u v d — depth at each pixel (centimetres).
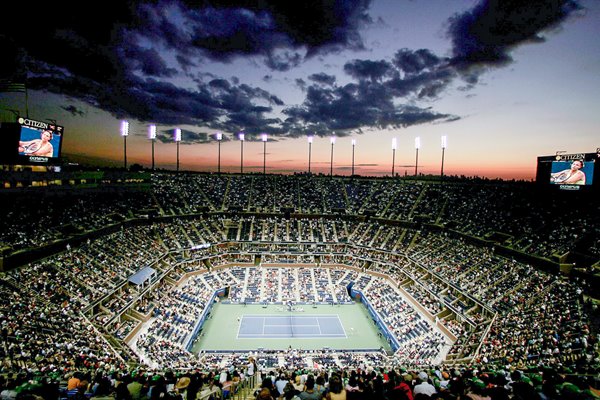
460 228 7725
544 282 5059
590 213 6009
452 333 5088
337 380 1117
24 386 1205
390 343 5662
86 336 3934
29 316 3906
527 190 7638
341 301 7369
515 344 3775
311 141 12144
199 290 7094
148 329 5284
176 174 10844
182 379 1603
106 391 1265
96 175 7750
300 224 9706
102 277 5516
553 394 1140
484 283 5641
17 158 5497
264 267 8462
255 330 6144
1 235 5019
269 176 11888
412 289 6800
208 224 9200
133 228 7731
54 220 6112
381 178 11862
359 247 8719
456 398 1102
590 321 3844
